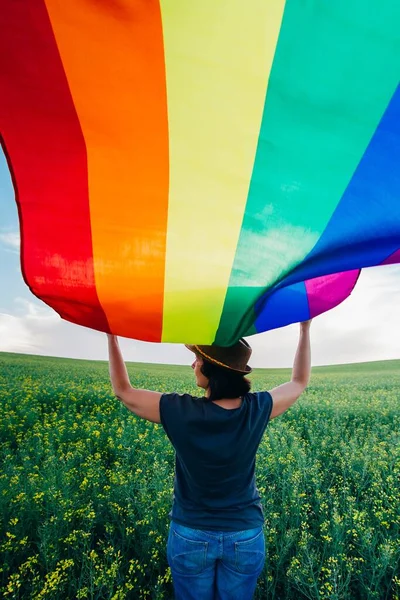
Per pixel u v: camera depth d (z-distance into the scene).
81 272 1.70
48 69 1.42
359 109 1.51
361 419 10.86
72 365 31.14
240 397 2.10
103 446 7.83
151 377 25.77
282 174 1.62
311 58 1.44
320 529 4.45
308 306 2.31
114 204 1.65
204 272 1.73
